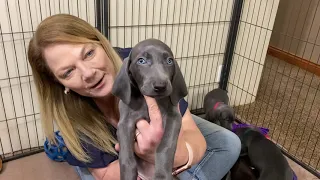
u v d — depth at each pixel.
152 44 0.89
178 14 2.36
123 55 1.55
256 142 1.93
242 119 2.65
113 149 1.33
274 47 3.89
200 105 2.83
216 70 2.77
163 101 0.93
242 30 2.66
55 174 1.99
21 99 2.05
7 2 1.80
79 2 1.99
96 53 1.21
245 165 1.92
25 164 2.06
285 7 3.79
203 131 1.77
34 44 1.23
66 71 1.19
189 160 1.20
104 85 1.25
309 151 2.24
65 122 1.31
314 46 3.36
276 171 1.69
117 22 2.15
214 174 1.66
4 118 2.05
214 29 2.58
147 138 0.95
